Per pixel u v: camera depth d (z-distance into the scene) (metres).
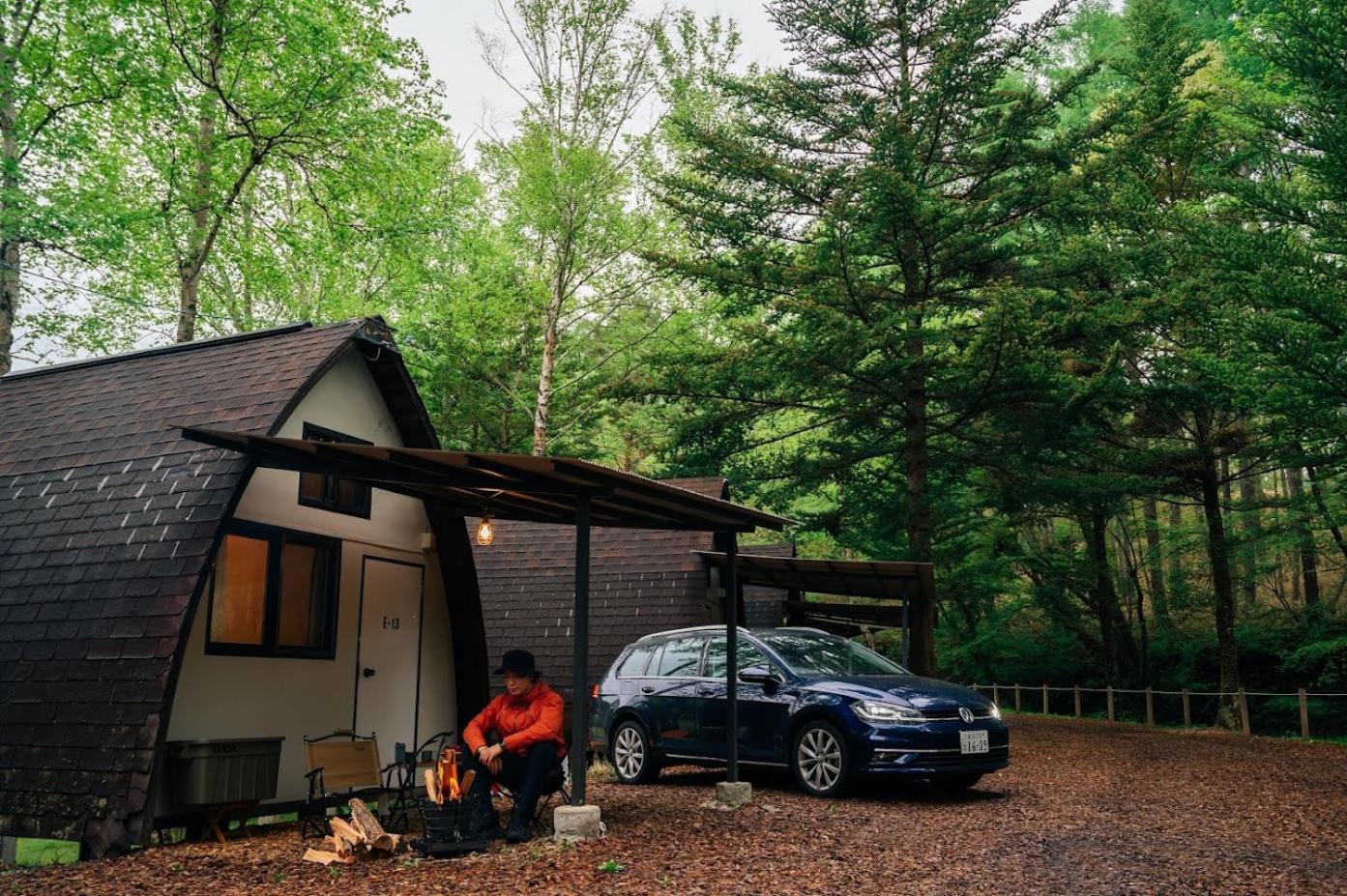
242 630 9.12
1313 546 25.27
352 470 8.09
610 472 7.18
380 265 23.50
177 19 18.64
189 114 19.16
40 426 10.42
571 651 16.62
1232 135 23.30
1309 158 13.93
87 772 7.42
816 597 38.44
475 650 12.10
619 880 6.06
